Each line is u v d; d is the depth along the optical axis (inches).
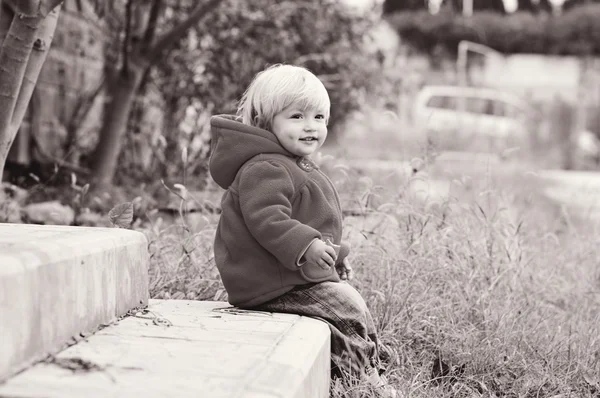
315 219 112.7
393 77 346.6
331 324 110.0
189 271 147.0
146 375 76.3
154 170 276.8
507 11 1282.0
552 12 1280.8
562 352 136.3
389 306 136.7
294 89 113.2
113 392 70.9
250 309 113.6
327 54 301.3
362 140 464.1
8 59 135.3
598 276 188.2
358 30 326.0
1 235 93.1
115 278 97.8
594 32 1175.6
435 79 912.3
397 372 119.0
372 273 148.8
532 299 159.3
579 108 922.7
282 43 297.4
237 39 294.8
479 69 1141.1
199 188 238.2
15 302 73.9
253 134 113.3
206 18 293.0
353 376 107.7
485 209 205.8
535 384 124.0
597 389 125.6
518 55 1174.3
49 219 185.6
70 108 279.4
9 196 203.5
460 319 139.4
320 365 94.3
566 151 788.0
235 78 294.5
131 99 251.9
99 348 84.6
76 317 86.7
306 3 303.1
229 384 74.5
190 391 72.1
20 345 74.9
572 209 287.3
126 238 102.5
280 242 106.3
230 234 113.0
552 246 201.6
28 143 248.1
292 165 113.0
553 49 1198.3
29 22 133.6
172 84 297.3
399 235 161.3
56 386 71.7
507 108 730.2
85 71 292.2
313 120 114.7
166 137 291.1
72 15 278.2
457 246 164.6
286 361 83.0
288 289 111.3
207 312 108.9
